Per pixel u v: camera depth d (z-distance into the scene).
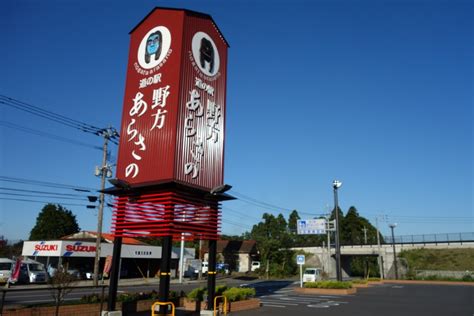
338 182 37.09
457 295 31.06
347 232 97.69
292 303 23.73
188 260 59.28
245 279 57.47
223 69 19.17
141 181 16.34
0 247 63.69
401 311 20.39
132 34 18.73
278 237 76.38
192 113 16.92
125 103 17.91
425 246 64.81
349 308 21.38
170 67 16.91
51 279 15.07
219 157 18.08
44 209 83.69
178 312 18.41
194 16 17.89
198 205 17.11
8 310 13.65
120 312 15.94
